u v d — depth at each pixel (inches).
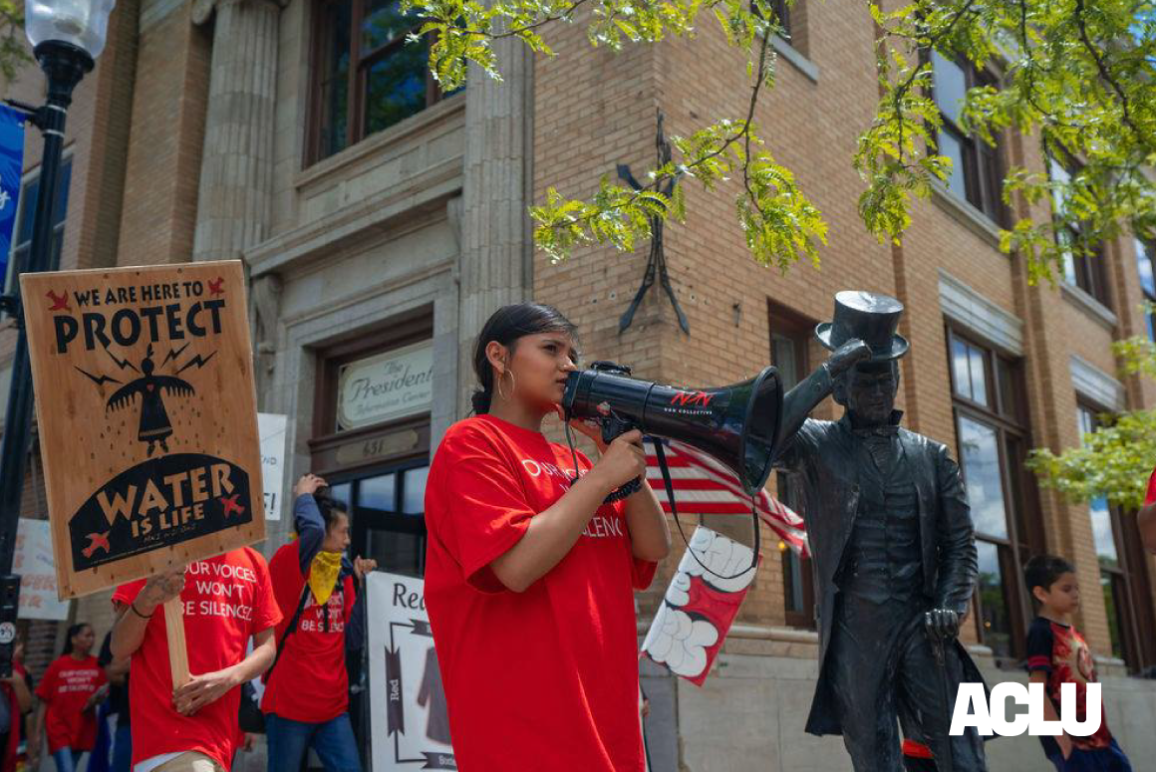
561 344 96.5
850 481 154.9
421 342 377.4
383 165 402.9
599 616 86.2
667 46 311.6
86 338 144.8
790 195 214.7
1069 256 593.3
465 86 376.8
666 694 257.4
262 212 445.1
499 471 86.2
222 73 461.1
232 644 169.2
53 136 235.3
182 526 147.5
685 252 300.4
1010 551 455.5
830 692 155.5
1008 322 500.4
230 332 154.8
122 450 144.9
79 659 366.6
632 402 88.3
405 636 243.0
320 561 221.1
